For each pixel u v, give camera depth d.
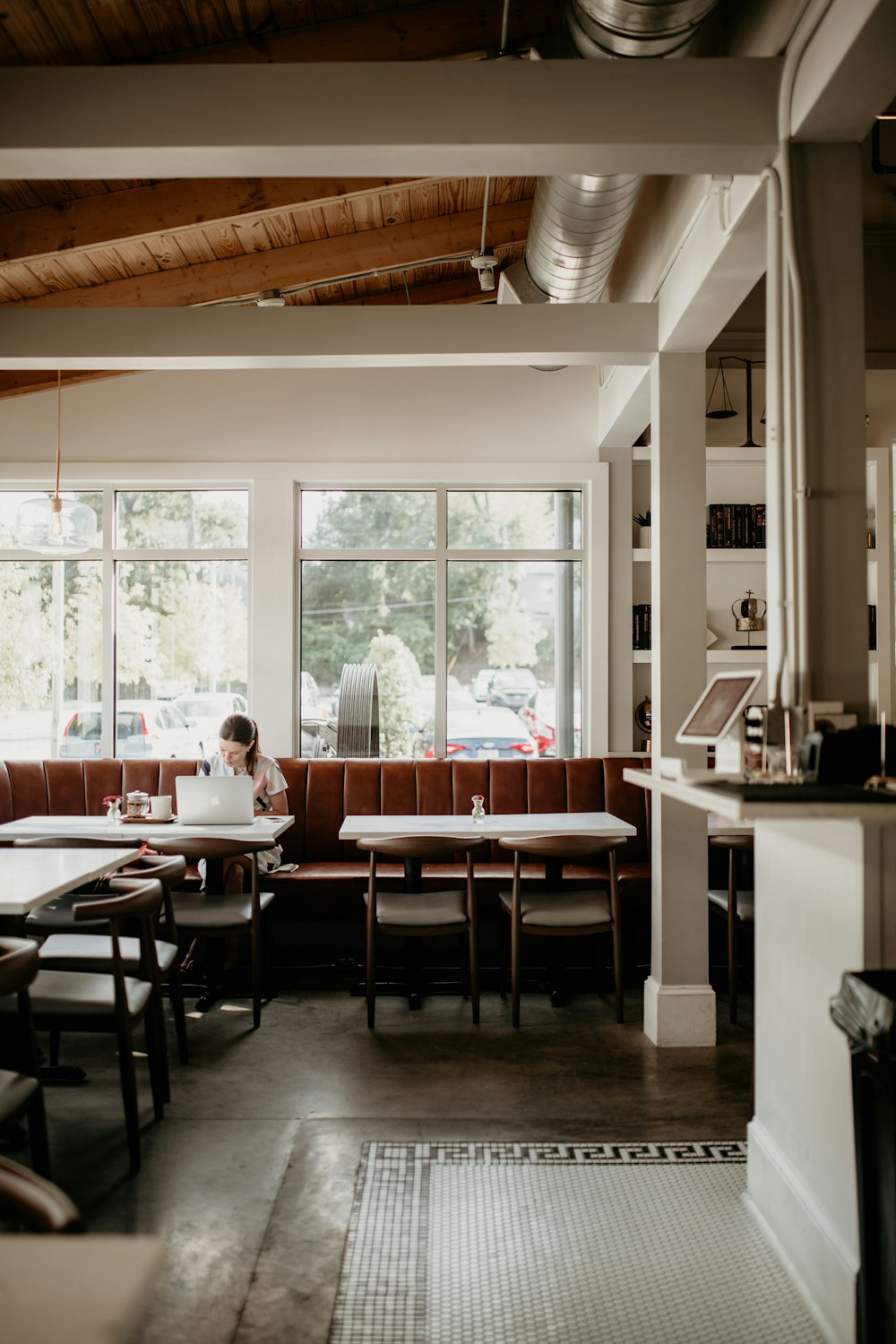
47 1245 1.05
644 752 6.40
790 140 2.78
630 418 5.78
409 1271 2.51
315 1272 2.51
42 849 4.10
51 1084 3.84
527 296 4.95
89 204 4.59
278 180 4.60
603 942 5.66
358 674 6.48
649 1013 4.39
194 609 6.53
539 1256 2.59
